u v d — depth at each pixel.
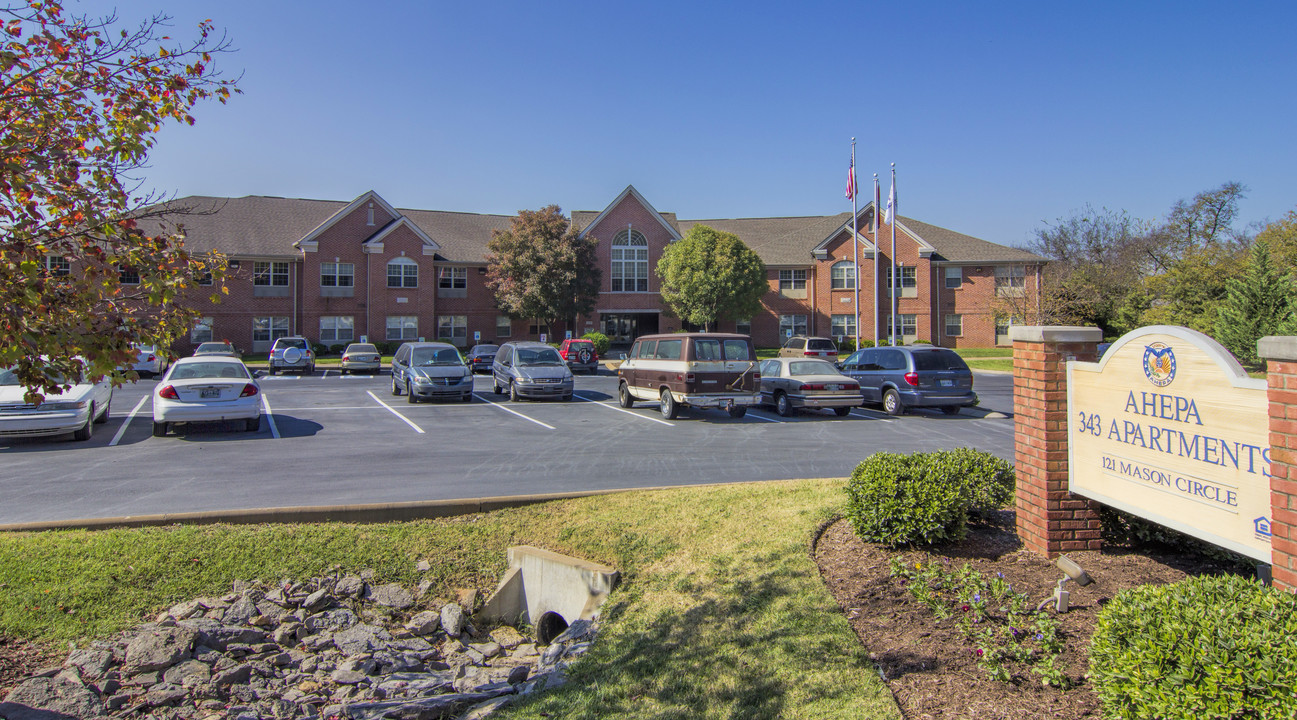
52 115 4.73
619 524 7.63
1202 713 2.81
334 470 10.70
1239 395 4.05
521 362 21.00
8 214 4.57
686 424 15.95
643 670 5.01
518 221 43.28
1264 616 3.05
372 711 5.28
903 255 47.22
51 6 4.93
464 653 6.51
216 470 10.63
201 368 14.38
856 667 4.51
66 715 4.82
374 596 6.87
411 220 48.34
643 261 47.16
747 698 4.40
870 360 18.62
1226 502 4.15
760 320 48.53
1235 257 43.81
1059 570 5.46
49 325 4.51
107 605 6.02
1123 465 5.02
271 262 41.81
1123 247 54.84
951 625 4.84
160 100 5.33
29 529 7.15
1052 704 3.86
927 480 6.19
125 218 4.88
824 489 8.41
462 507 8.15
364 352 32.31
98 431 14.35
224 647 5.93
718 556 6.64
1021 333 6.04
